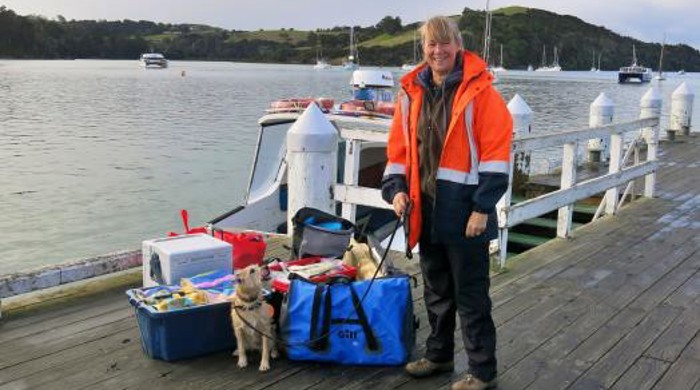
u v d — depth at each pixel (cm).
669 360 405
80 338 429
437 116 324
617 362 402
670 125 1702
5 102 4438
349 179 665
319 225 516
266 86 6631
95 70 12000
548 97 5472
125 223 1366
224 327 403
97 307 486
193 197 1602
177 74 10569
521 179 1055
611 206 829
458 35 323
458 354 409
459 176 321
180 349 391
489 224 332
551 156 1812
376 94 1045
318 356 383
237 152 2283
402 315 383
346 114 856
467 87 314
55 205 1510
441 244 345
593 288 543
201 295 403
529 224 892
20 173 1880
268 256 612
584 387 369
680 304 506
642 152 1363
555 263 616
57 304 491
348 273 436
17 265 1104
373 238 468
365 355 381
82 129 2953
